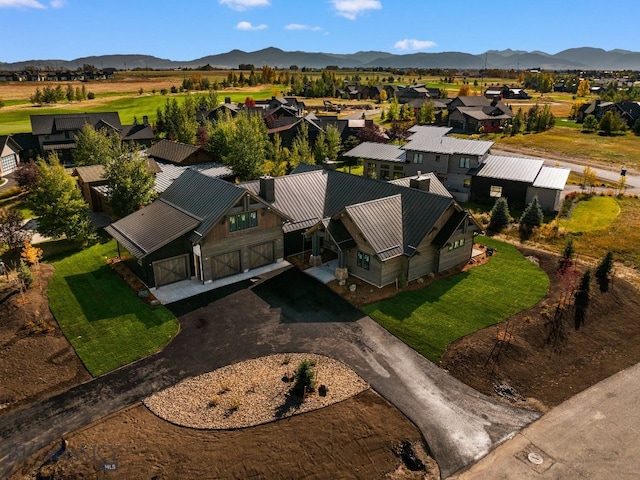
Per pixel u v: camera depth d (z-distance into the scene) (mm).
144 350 25469
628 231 43312
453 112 114438
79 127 80625
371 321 28531
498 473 18219
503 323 28031
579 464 18703
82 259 37125
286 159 70125
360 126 90812
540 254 38406
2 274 33812
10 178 67000
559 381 23828
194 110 107688
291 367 24109
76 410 21047
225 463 18031
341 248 32438
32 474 17719
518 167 54406
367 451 18891
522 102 167375
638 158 78000
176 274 33094
